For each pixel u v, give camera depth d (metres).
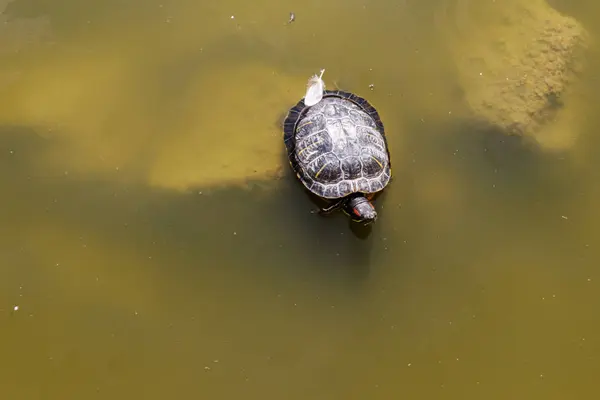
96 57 3.34
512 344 3.16
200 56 3.34
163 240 3.21
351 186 3.17
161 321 3.15
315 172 3.18
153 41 3.35
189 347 3.14
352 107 3.23
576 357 3.15
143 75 3.32
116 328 3.14
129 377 3.12
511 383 3.13
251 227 3.21
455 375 3.14
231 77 3.32
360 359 3.14
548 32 3.35
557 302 3.19
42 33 3.35
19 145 3.25
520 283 3.20
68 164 3.25
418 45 3.37
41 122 3.27
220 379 3.12
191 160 3.24
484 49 3.35
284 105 3.29
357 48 3.36
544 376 3.13
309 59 3.35
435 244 3.22
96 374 3.12
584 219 3.25
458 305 3.18
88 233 3.21
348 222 3.22
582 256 3.22
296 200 3.23
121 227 3.21
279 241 3.21
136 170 3.24
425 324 3.17
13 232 3.20
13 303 3.15
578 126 3.31
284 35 3.37
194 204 3.23
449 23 3.39
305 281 3.19
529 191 3.26
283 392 3.12
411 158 3.27
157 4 3.39
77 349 3.13
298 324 3.16
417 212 3.24
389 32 3.38
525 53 3.34
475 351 3.15
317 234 3.21
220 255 3.20
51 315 3.15
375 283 3.19
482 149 3.29
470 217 3.24
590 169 3.29
